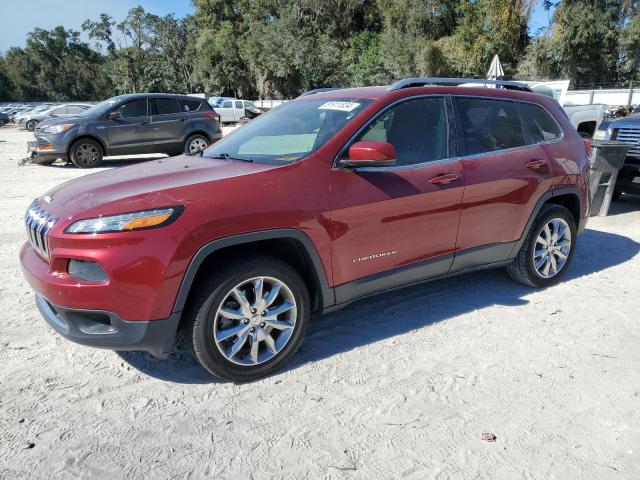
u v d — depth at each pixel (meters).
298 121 3.71
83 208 2.76
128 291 2.62
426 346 3.48
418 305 4.14
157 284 2.65
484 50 39.94
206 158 3.74
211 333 2.83
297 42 49.78
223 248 2.98
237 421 2.69
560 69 37.22
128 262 2.60
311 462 2.40
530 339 3.59
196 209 2.74
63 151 12.21
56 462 2.39
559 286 4.59
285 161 3.24
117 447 2.50
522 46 40.12
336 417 2.72
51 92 97.06
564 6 34.88
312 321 3.86
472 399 2.89
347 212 3.18
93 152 12.54
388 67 45.31
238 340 2.94
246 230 2.84
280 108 4.23
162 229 2.65
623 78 36.31
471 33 40.91
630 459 2.43
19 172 11.64
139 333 2.69
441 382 3.05
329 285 3.22
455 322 3.84
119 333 2.69
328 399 2.88
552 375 3.14
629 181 7.65
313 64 50.09
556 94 14.98
